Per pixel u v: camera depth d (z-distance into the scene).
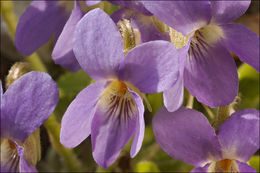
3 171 0.13
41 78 0.12
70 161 0.17
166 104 0.13
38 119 0.13
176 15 0.13
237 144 0.13
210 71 0.14
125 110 0.13
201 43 0.14
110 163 0.13
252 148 0.13
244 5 0.13
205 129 0.13
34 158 0.13
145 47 0.12
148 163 0.17
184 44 0.13
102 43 0.13
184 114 0.13
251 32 0.13
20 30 0.15
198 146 0.13
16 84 0.12
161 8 0.13
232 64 0.14
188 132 0.13
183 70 0.13
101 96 0.13
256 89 0.17
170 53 0.12
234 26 0.13
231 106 0.14
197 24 0.13
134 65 0.13
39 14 0.15
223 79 0.13
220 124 0.14
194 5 0.13
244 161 0.14
